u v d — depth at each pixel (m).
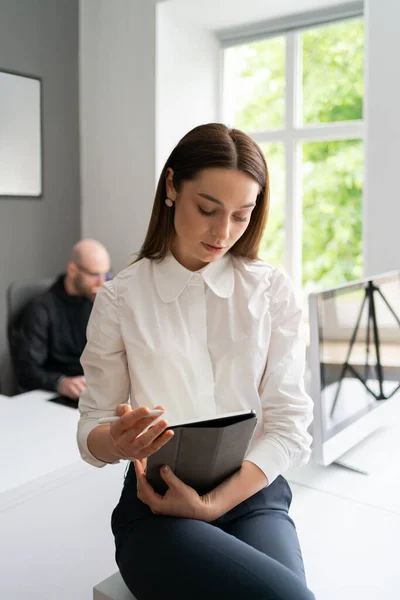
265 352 1.10
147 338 1.07
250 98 3.36
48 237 3.31
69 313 2.66
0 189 3.04
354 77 3.03
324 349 1.47
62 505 1.44
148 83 3.09
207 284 1.09
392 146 2.52
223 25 3.25
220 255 1.05
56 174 3.31
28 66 3.12
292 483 1.51
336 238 3.19
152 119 3.10
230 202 0.99
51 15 3.20
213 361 1.10
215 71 3.40
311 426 1.68
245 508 1.05
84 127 3.41
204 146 0.99
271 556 0.95
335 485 1.50
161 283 1.11
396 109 2.50
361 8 2.89
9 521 1.36
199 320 1.10
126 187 3.26
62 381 2.25
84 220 3.47
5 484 1.50
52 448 1.71
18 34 3.06
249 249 1.16
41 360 2.58
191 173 1.00
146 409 0.85
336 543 1.24
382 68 2.52
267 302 1.12
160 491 1.00
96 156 3.37
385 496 1.43
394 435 1.82
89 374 1.14
